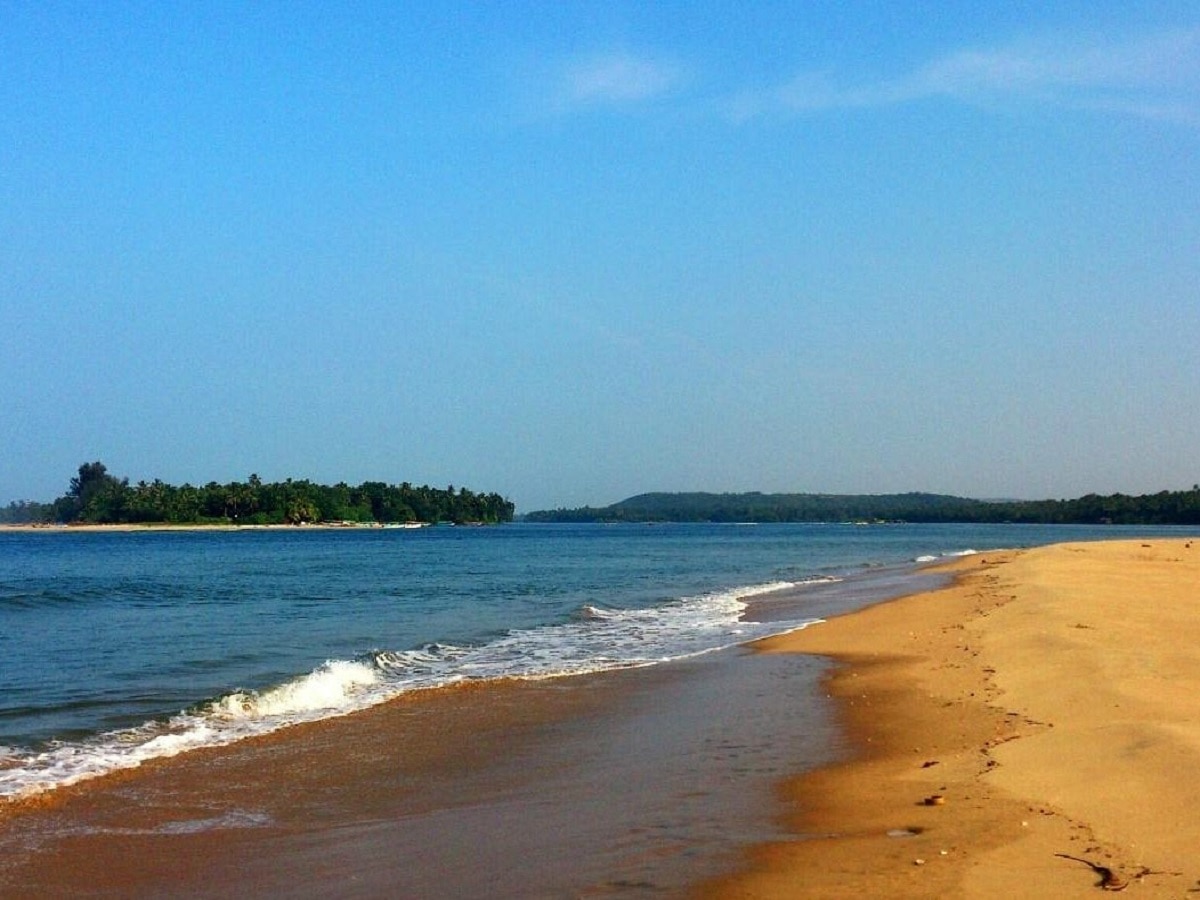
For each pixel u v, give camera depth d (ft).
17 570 218.18
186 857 32.17
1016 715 46.78
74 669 72.79
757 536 549.95
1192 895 24.43
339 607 124.77
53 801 38.70
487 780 41.22
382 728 51.96
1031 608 86.89
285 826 35.47
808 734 47.09
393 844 32.83
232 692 61.77
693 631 95.14
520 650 83.41
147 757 45.80
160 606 126.62
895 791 35.73
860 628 88.58
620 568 217.56
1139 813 30.66
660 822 33.40
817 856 28.78
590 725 51.75
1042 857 27.53
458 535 564.30
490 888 27.94
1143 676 52.01
